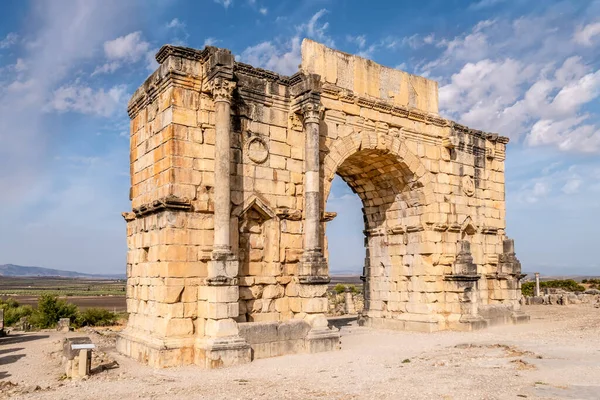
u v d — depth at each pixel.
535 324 31.08
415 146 28.42
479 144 31.92
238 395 13.45
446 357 18.97
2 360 21.27
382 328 30.34
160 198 19.52
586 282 79.69
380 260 31.53
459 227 29.39
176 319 18.94
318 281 21.48
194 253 19.62
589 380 14.52
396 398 12.81
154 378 16.25
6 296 125.06
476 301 28.86
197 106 20.58
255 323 19.80
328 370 16.94
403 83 28.52
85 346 16.75
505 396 12.75
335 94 25.27
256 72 22.17
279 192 22.41
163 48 20.34
